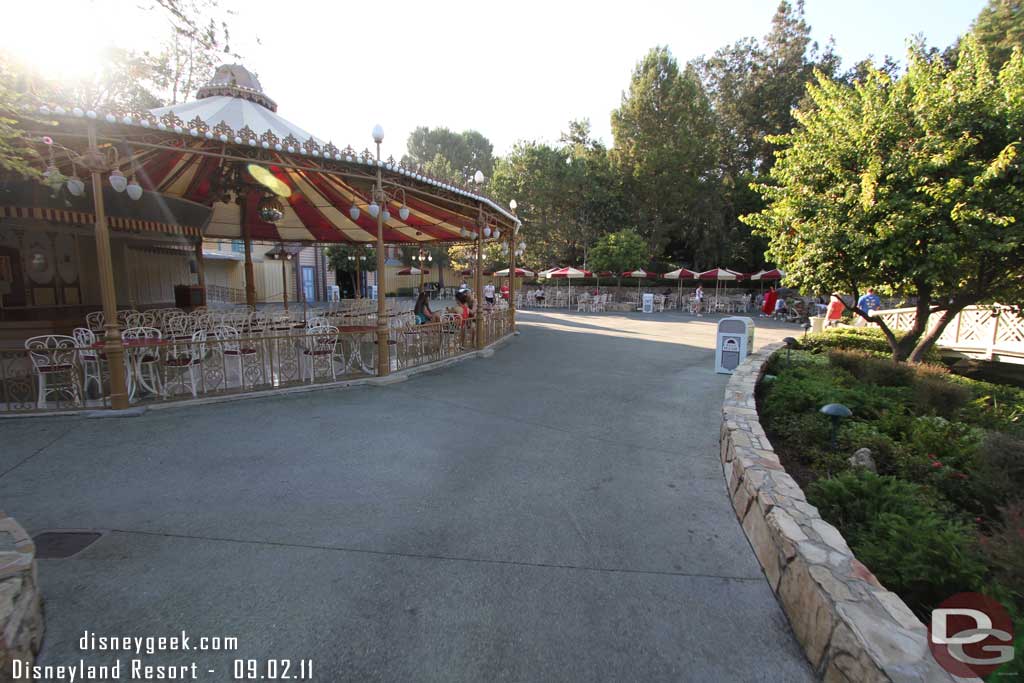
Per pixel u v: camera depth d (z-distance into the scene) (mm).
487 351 10938
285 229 15734
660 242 33594
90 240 10336
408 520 3598
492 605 2682
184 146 6496
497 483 4277
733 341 9109
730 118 36281
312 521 3555
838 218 8156
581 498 4020
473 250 29375
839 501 3518
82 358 6320
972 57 7855
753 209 35594
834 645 2129
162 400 6438
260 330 9625
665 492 4176
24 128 5441
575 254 35250
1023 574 2361
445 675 2201
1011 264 7656
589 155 35469
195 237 11852
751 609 2701
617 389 7898
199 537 3307
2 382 6277
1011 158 6738
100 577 2838
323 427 5699
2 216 7539
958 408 6605
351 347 9039
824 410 4723
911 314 13430
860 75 35000
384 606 2652
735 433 4570
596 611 2650
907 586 2559
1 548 2434
